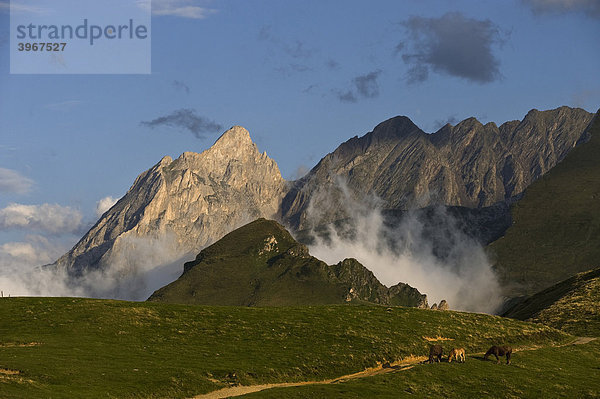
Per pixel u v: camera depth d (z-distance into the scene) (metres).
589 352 96.56
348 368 85.12
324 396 71.50
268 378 79.25
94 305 102.69
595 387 80.62
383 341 94.12
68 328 92.31
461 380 79.19
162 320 98.25
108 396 68.12
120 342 88.19
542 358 91.06
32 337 88.00
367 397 72.12
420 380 78.06
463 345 98.00
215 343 90.38
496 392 76.88
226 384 76.12
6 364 73.69
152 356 82.44
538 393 77.56
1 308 100.56
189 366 79.19
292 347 90.31
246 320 101.06
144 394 70.44
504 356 90.06
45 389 67.25
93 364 76.88
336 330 98.12
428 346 95.12
